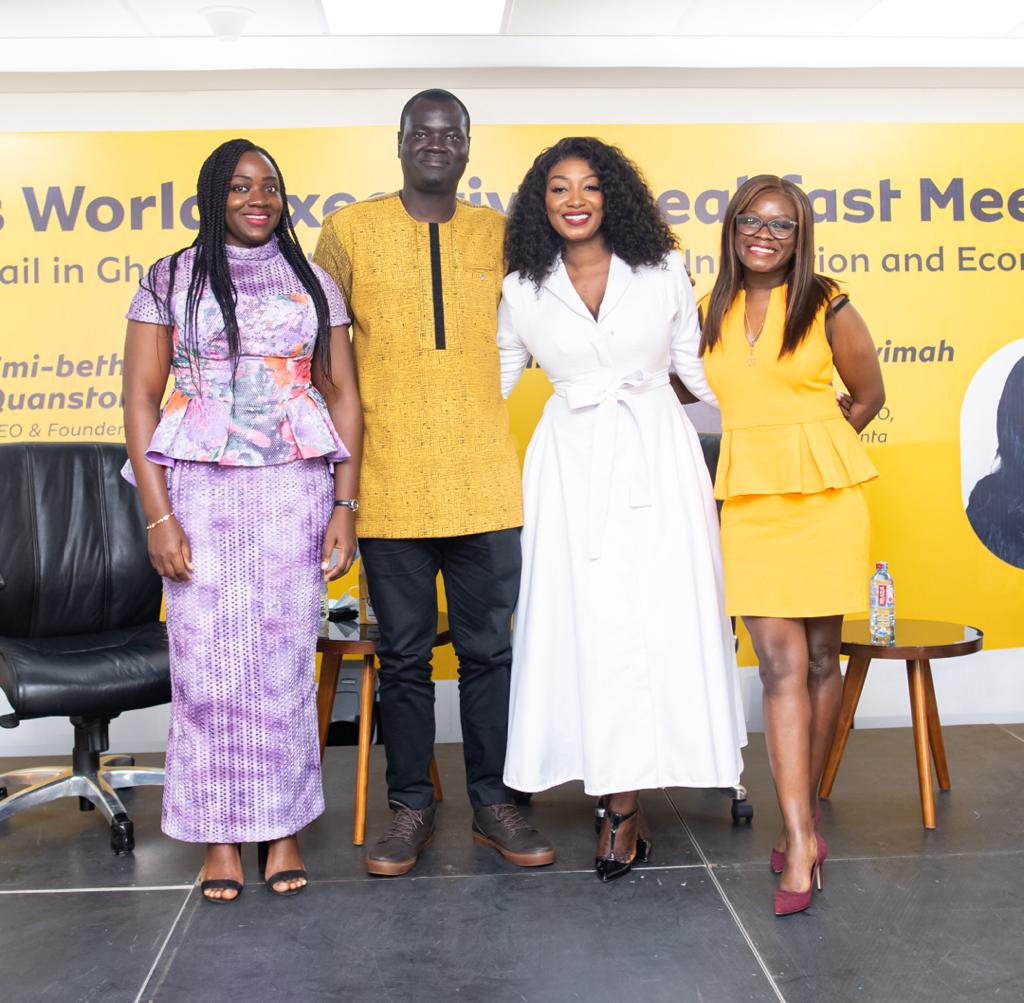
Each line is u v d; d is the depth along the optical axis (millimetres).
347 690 4262
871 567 4402
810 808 2711
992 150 4387
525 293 2973
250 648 2773
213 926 2684
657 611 2902
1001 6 3744
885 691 4500
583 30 3896
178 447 2701
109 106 4207
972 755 4051
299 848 3195
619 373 2928
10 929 2691
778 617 2705
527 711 2975
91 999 2340
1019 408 4426
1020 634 4473
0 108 4188
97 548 3779
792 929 2605
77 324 4227
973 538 4438
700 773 2898
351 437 2898
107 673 3211
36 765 4176
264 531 2770
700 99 4324
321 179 4266
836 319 2688
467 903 2787
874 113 4355
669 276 2949
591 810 3525
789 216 2621
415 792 3111
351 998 2320
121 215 4223
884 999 2271
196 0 3584
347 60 4121
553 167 2871
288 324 2752
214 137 4234
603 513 2875
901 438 4402
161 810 3605
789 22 3854
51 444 3811
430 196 2939
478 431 2955
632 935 2590
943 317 4395
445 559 3062
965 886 2852
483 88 4277
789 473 2658
